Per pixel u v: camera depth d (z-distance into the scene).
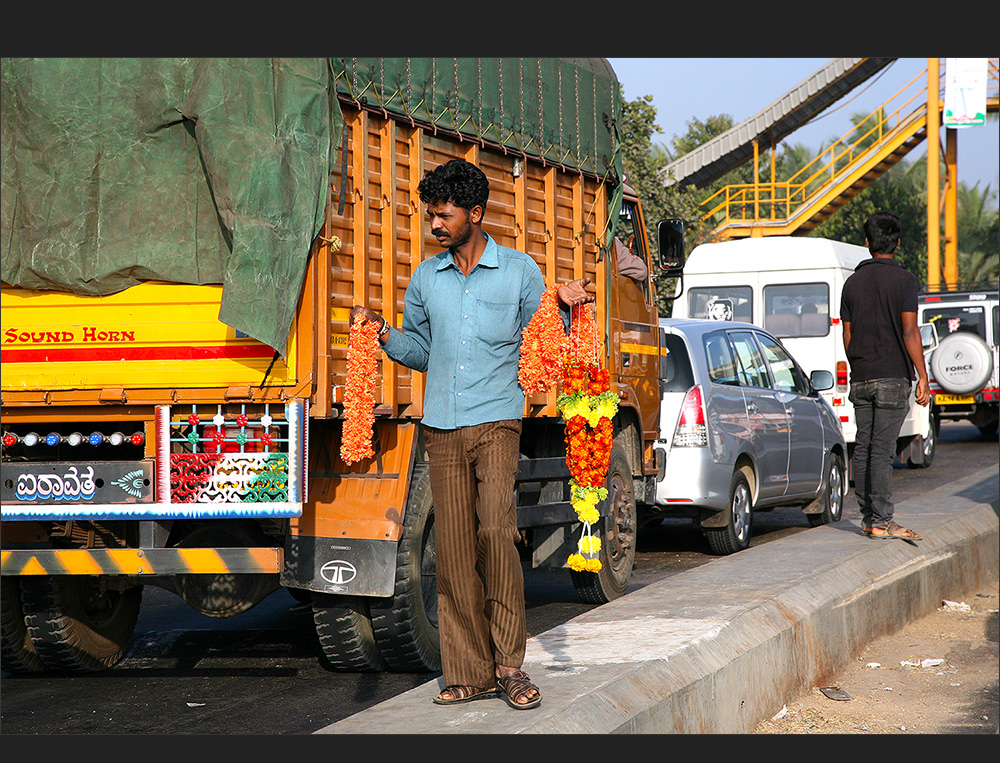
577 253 10.05
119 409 7.22
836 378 20.39
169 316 7.12
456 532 5.44
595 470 5.57
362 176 7.57
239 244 6.75
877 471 10.04
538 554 9.82
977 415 29.81
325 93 7.16
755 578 8.05
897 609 9.19
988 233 62.12
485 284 5.49
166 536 7.14
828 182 43.03
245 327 6.72
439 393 5.50
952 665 8.06
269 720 6.70
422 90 8.14
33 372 7.26
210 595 7.73
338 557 7.41
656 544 13.96
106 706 7.09
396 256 7.91
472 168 5.48
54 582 7.71
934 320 30.00
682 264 11.66
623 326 10.94
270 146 6.90
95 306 7.20
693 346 12.53
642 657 5.87
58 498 7.06
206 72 6.96
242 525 7.59
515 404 5.51
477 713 5.12
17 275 7.20
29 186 7.22
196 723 6.65
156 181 7.15
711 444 12.20
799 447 14.23
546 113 9.58
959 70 39.97
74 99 7.20
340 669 7.89
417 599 7.63
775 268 20.91
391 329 5.88
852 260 21.38
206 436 7.08
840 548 9.41
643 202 32.28
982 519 11.86
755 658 6.55
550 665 5.79
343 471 7.63
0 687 7.69
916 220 59.94
